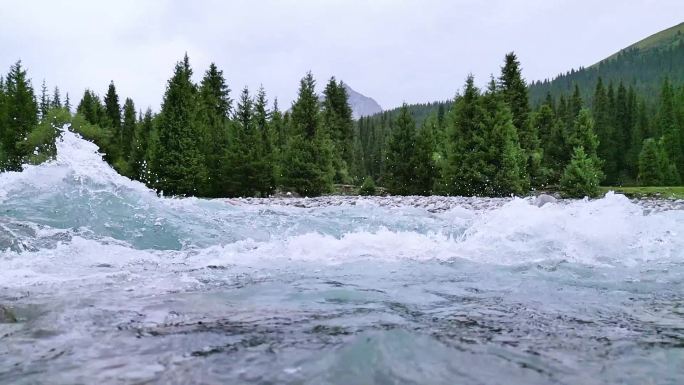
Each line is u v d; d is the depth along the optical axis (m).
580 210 7.91
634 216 7.88
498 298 4.73
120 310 4.04
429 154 35.34
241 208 12.46
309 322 3.70
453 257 7.10
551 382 2.52
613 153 58.47
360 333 3.34
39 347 3.05
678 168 59.12
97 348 3.03
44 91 70.25
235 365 2.71
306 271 6.12
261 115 40.78
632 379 2.60
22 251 6.55
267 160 36.66
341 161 46.34
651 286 5.40
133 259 6.68
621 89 67.38
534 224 7.73
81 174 9.10
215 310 4.09
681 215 10.41
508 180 28.42
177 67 35.88
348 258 7.01
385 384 2.43
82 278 5.44
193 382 2.46
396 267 6.43
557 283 5.53
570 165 31.23
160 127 34.81
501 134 28.80
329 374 2.56
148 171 34.56
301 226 9.92
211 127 39.69
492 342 3.19
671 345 3.21
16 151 40.03
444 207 18.33
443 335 3.34
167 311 4.03
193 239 8.03
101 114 54.09
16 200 8.09
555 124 37.09
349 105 52.66
